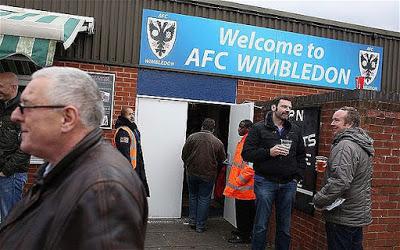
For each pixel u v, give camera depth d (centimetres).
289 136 443
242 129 584
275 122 448
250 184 557
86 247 122
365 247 429
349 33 793
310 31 766
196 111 851
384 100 431
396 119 438
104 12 648
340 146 350
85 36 638
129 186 136
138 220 131
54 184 144
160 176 686
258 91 735
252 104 621
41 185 147
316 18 764
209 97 706
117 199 129
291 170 439
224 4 706
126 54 659
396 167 440
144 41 668
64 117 147
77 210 127
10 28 465
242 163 563
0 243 145
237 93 723
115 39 654
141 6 666
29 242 134
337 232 359
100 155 145
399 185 443
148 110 677
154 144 681
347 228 356
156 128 682
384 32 812
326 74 778
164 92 682
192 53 693
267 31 736
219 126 830
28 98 148
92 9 641
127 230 127
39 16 559
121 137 545
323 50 774
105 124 647
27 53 470
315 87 772
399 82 831
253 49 729
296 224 516
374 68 810
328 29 778
